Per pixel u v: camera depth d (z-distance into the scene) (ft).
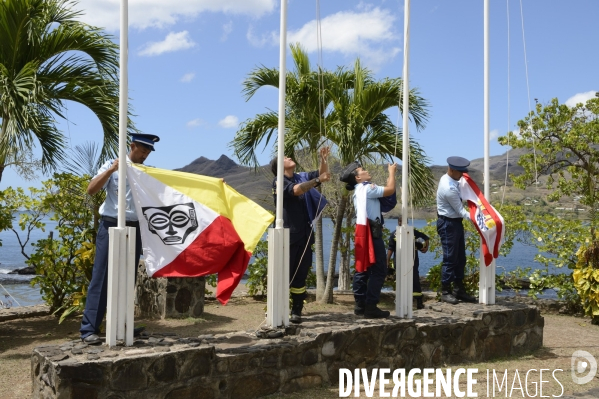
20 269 58.85
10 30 25.23
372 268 19.81
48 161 28.09
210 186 17.37
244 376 15.57
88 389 13.34
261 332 17.33
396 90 32.86
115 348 14.70
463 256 23.31
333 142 34.88
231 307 32.78
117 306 14.92
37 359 14.39
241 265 16.88
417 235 29.32
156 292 29.30
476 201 22.75
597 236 32.07
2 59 25.82
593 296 29.78
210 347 14.96
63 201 27.96
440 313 21.49
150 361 14.05
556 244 34.09
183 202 16.74
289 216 19.03
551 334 26.40
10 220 26.55
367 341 18.07
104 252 15.78
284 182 18.86
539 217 35.73
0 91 23.94
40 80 25.63
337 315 20.35
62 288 28.12
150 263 16.14
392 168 20.04
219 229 16.85
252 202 17.79
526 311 22.33
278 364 16.21
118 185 15.24
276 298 17.79
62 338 23.84
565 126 54.13
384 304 34.35
